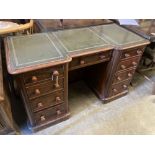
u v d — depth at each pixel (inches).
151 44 79.4
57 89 51.9
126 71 65.6
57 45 52.6
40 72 44.5
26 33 61.8
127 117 65.9
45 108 54.2
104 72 64.2
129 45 56.4
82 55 49.3
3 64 54.4
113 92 70.1
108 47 54.0
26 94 46.9
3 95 37.4
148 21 78.8
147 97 76.5
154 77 90.0
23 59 44.4
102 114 66.8
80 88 80.0
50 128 59.8
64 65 46.9
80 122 62.9
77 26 68.6
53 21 70.9
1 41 58.0
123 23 74.5
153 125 63.1
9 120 46.5
